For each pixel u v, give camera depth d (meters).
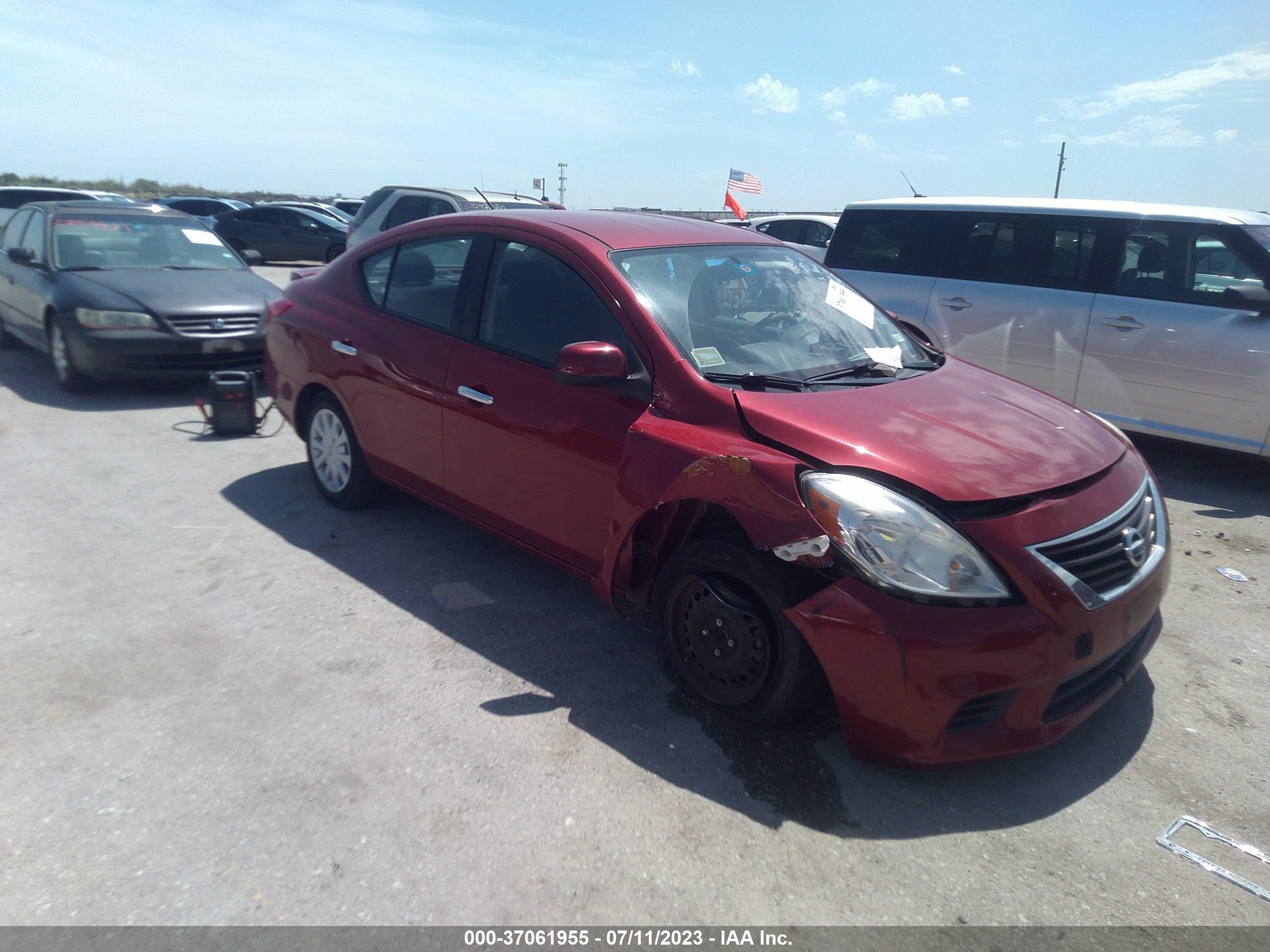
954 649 2.56
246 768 2.84
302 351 4.93
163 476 5.68
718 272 3.79
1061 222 6.58
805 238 14.22
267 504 5.20
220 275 8.35
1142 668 3.61
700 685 3.17
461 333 4.00
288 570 4.32
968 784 2.87
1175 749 3.07
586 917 2.29
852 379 3.46
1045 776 2.92
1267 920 2.34
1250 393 5.76
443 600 4.04
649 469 3.09
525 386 3.65
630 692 3.32
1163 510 3.33
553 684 3.36
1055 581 2.65
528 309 3.76
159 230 8.77
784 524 2.74
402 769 2.85
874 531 2.64
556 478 3.56
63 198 18.39
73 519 4.91
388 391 4.34
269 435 6.64
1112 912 2.36
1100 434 3.36
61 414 7.14
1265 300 5.61
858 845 2.58
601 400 3.38
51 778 2.78
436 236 4.31
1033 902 2.39
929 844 2.60
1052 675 2.66
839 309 4.03
